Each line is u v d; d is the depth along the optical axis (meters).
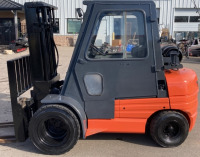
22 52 17.58
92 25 3.67
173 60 3.91
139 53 3.76
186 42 16.88
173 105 3.86
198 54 17.44
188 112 3.93
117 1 3.64
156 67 3.77
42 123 3.71
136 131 3.92
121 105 3.84
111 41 3.73
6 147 4.05
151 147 4.06
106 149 4.00
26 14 3.90
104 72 3.75
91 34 3.68
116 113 3.87
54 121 3.87
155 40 3.73
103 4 3.64
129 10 3.67
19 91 4.14
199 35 19.72
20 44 17.64
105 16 3.68
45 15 3.95
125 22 3.70
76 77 3.75
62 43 22.91
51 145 3.78
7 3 18.61
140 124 3.89
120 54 3.75
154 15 3.68
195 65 13.49
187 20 22.59
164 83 3.86
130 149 4.00
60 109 3.66
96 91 3.79
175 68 3.92
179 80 3.85
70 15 22.61
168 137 4.01
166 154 3.84
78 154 3.85
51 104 3.75
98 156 3.78
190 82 3.90
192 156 3.78
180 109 3.89
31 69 4.10
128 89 3.81
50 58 4.30
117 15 3.69
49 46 4.25
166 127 3.99
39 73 4.11
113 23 3.70
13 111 4.04
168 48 3.97
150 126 4.03
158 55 3.76
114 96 3.82
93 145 4.14
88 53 3.72
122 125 3.88
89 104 3.81
